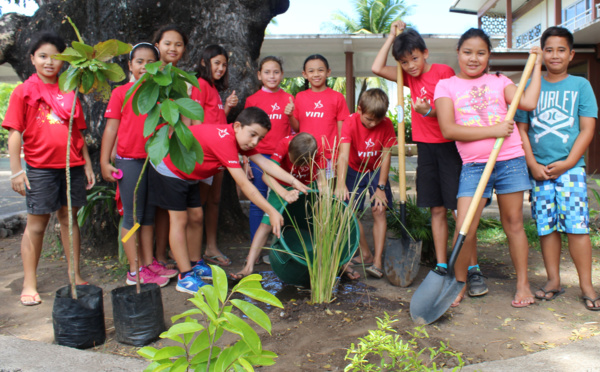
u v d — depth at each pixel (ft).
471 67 9.94
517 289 10.14
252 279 4.56
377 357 7.51
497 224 17.95
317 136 13.15
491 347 7.97
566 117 9.84
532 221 18.29
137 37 14.57
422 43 11.21
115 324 8.55
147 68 7.00
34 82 10.35
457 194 10.71
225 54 12.73
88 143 14.23
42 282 11.94
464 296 10.66
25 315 9.80
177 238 10.92
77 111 10.73
